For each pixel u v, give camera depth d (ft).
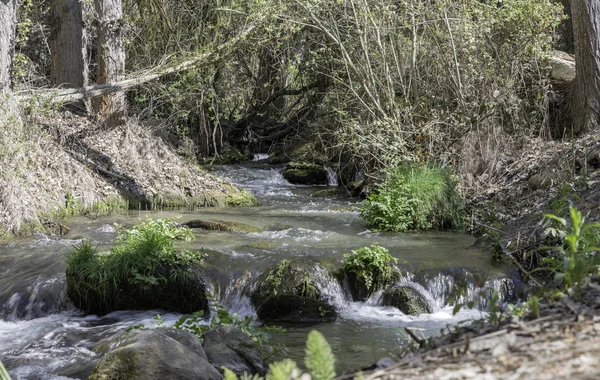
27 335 28.27
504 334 11.59
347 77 60.49
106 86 55.62
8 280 33.22
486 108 51.24
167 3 68.03
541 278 31.96
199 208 52.75
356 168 62.34
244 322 26.45
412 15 53.06
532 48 53.11
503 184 46.70
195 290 31.14
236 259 33.50
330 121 66.64
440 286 32.24
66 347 26.30
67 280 31.81
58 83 61.36
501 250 34.40
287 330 28.50
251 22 58.95
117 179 52.31
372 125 51.29
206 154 75.72
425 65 54.90
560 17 54.29
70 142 53.78
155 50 68.39
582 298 13.26
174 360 19.47
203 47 61.41
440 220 44.55
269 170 71.05
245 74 76.74
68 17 61.00
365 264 32.60
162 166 55.72
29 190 44.93
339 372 22.84
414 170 46.29
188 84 64.13
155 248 32.17
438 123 50.39
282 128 84.38
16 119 45.42
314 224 45.52
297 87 77.97
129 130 57.00
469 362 10.54
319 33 62.64
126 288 31.24
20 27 51.13
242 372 21.71
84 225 44.45
